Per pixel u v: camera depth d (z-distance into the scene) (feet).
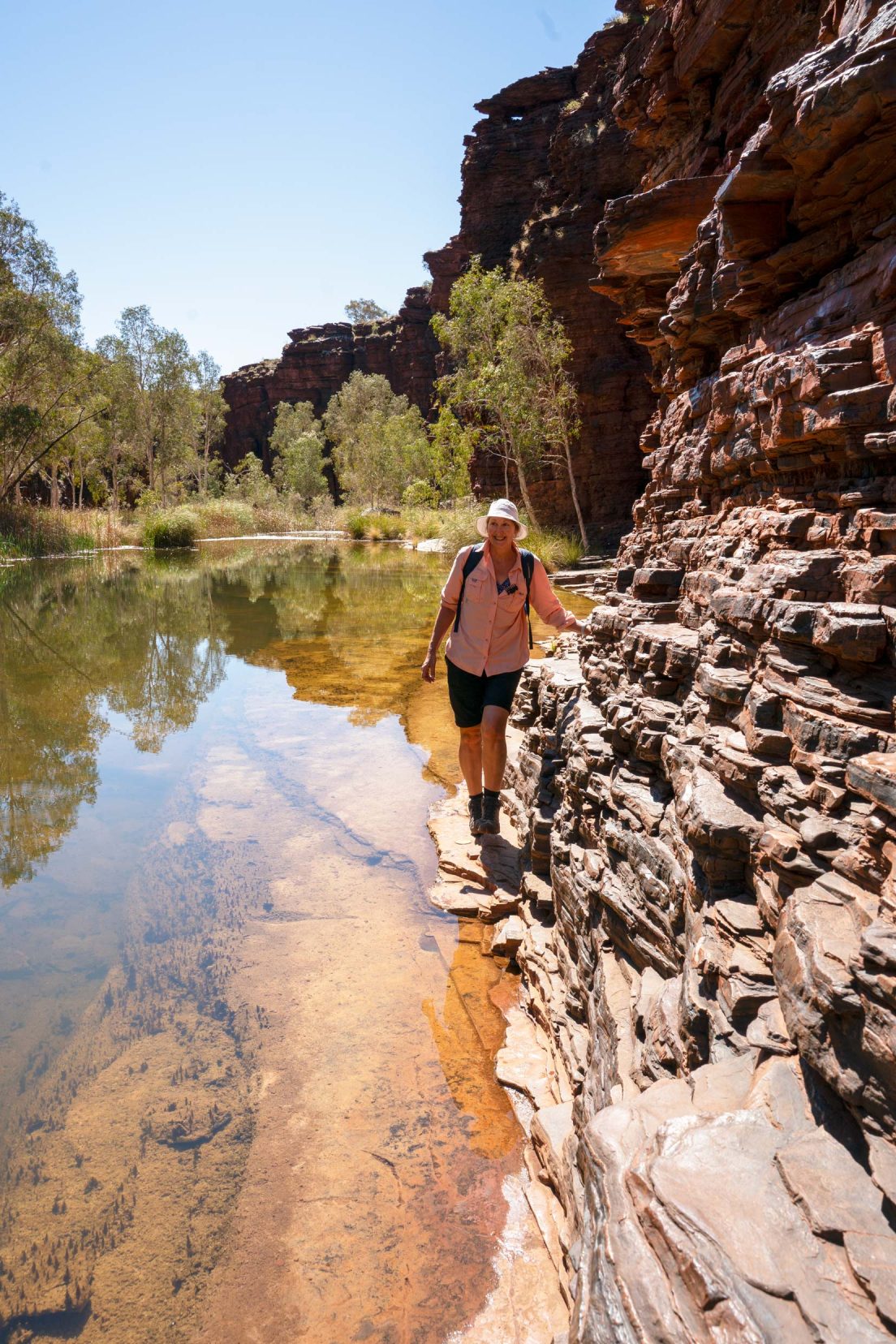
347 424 230.48
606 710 11.55
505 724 15.49
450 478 83.46
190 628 44.91
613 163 76.48
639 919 9.06
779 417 9.33
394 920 13.85
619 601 15.25
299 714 26.86
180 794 19.74
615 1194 5.33
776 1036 5.77
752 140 9.79
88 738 24.54
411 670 33.40
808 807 6.54
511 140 99.71
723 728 8.38
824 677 7.19
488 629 15.20
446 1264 7.24
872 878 5.58
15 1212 7.73
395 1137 8.87
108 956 12.64
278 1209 7.80
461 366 82.38
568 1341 5.17
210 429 251.80
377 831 17.42
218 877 15.44
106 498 211.00
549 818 13.64
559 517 81.41
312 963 12.48
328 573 78.07
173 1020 10.98
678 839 8.60
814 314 9.83
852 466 8.55
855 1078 4.72
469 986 12.00
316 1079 9.79
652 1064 7.10
